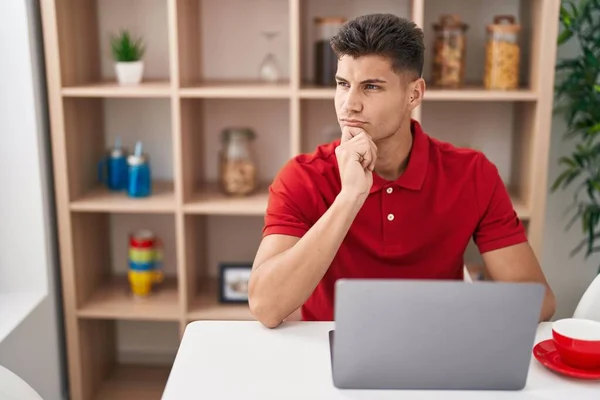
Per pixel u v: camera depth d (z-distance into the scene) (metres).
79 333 2.80
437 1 2.88
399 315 1.21
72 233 2.74
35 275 2.70
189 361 1.35
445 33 2.68
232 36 2.94
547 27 2.50
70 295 2.76
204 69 2.97
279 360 1.36
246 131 2.80
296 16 2.55
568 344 1.32
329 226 1.56
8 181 2.64
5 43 2.55
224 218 3.10
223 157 2.81
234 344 1.42
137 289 2.89
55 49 2.59
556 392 1.26
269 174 3.06
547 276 3.11
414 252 1.83
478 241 1.86
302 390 1.25
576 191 3.02
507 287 1.20
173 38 2.57
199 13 2.91
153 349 3.19
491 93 2.56
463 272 1.95
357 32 1.61
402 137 1.78
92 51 2.90
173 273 3.15
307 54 2.93
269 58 2.81
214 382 1.28
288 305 1.53
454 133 2.98
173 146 2.94
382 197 1.80
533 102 2.60
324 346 1.42
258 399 1.22
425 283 1.20
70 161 2.72
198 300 2.89
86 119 2.87
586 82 2.79
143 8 2.92
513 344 1.23
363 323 1.21
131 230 3.13
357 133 1.63
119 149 2.90
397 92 1.63
